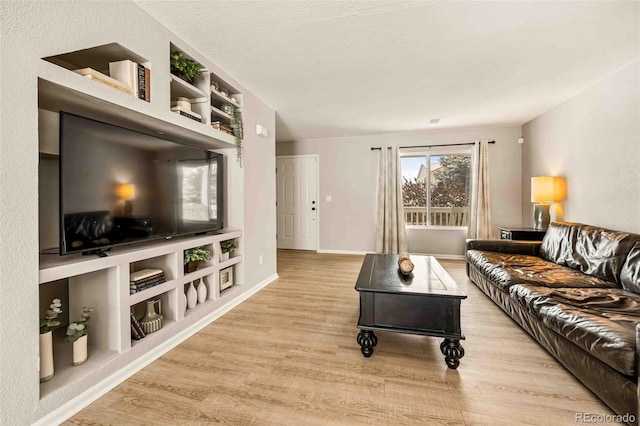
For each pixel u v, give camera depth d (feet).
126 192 6.00
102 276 5.44
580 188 10.28
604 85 9.11
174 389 5.00
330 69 8.56
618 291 6.41
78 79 4.53
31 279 3.98
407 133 16.84
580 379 4.98
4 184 3.69
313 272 13.37
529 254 10.52
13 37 3.74
